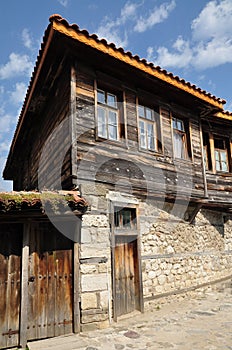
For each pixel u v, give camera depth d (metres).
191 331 4.74
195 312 5.89
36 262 4.62
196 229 8.02
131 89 6.40
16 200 4.17
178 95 7.12
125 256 5.87
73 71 5.48
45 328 4.47
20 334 4.24
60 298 4.69
